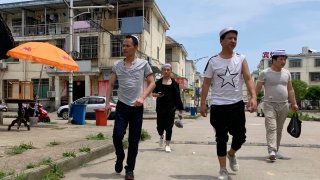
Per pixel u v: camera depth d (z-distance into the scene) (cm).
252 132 1297
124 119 536
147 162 661
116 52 3080
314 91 6931
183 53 4931
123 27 3028
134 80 532
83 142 790
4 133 986
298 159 706
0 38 1079
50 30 3312
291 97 724
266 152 788
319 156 743
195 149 826
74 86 3222
